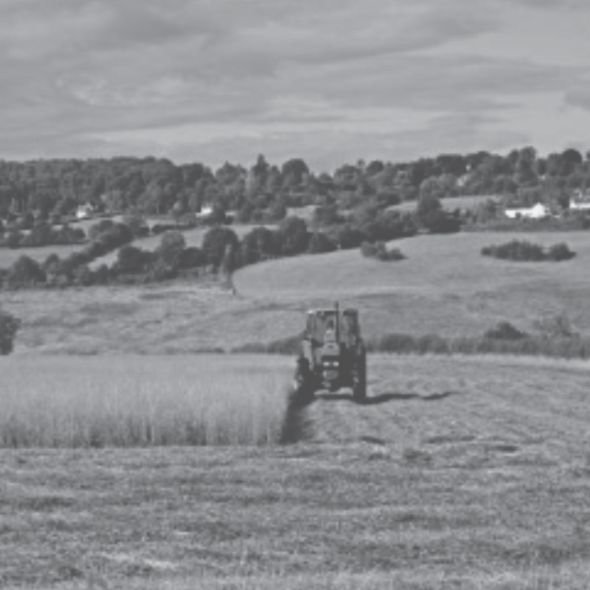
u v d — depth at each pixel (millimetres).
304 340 81938
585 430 62812
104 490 41656
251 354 187125
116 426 57438
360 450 52312
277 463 48312
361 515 37031
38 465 48000
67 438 56969
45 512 37719
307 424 66375
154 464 48219
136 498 40094
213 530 34844
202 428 57625
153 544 32688
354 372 81250
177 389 61281
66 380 75125
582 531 34844
